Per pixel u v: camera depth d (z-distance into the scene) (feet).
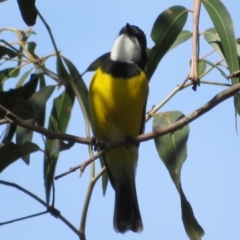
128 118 26.02
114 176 28.78
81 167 18.83
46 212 19.66
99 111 25.98
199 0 19.43
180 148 23.39
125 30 27.27
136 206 28.58
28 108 23.80
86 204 21.58
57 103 28.71
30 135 26.78
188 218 22.72
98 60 27.32
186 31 27.43
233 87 18.52
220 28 22.57
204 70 26.61
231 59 22.29
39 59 26.89
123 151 28.02
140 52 26.81
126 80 25.72
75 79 26.66
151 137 20.68
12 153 23.18
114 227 28.30
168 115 24.34
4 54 26.68
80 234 20.51
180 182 23.03
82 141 19.89
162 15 24.95
